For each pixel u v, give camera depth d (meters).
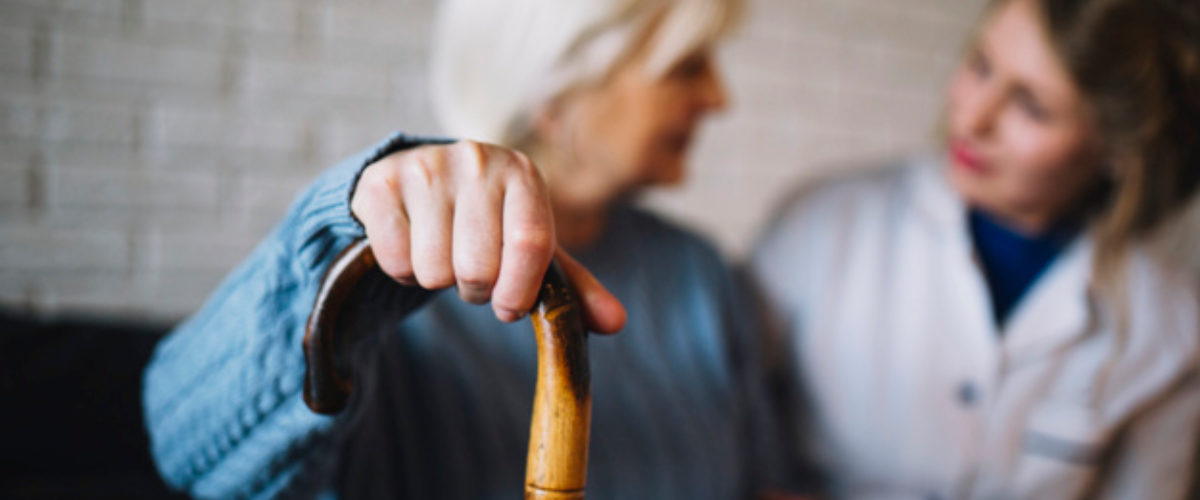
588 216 1.06
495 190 0.55
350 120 1.49
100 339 1.17
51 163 1.33
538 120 1.00
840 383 1.31
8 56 1.29
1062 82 1.09
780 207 1.45
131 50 1.36
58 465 1.10
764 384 1.29
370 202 0.58
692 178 1.79
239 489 0.73
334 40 1.47
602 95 0.98
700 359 1.13
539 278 0.53
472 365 0.95
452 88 1.03
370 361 0.71
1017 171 1.17
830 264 1.34
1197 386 1.27
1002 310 1.30
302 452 0.71
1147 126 1.11
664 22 0.96
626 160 1.00
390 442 0.90
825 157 1.94
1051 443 1.24
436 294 0.71
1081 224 1.28
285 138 1.45
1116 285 1.23
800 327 1.34
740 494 1.17
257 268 0.70
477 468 0.93
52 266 1.35
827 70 1.91
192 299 1.42
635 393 1.04
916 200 1.33
